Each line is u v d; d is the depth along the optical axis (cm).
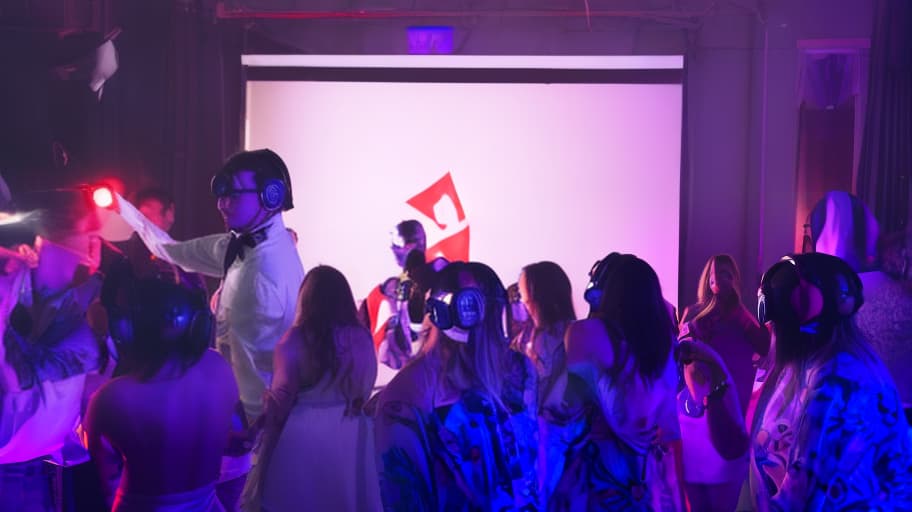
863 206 334
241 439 269
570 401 249
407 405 229
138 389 232
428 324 247
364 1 662
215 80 668
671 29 660
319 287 303
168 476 232
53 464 304
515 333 407
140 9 652
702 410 263
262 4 659
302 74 664
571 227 655
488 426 229
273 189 309
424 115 662
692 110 666
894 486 192
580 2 657
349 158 662
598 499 243
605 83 660
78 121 616
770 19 661
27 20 596
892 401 195
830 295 199
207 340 244
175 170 655
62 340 305
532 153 658
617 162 657
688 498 380
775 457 204
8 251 288
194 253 341
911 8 596
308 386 296
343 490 296
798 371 203
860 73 655
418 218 658
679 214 652
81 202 326
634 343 247
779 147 664
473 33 667
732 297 419
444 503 226
